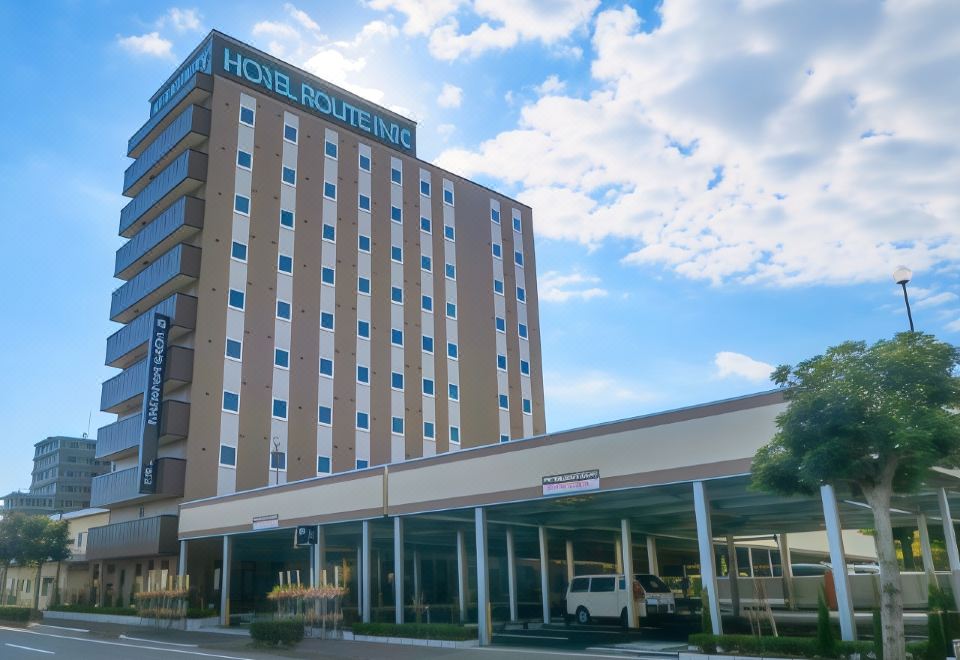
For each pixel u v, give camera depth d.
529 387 59.19
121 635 30.25
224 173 44.38
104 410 46.94
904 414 13.37
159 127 48.28
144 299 45.12
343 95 53.34
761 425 18.38
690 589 40.41
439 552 46.44
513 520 30.77
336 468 45.03
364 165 52.31
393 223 52.88
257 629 24.27
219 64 47.19
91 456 159.88
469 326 55.88
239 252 43.88
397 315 51.12
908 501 25.53
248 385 42.38
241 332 42.81
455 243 56.91
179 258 41.53
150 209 46.78
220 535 35.34
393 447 48.31
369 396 47.91
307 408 44.59
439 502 25.81
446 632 24.02
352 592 44.06
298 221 47.22
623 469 20.88
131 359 46.53
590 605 29.25
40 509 142.38
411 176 55.28
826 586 29.02
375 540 40.19
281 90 49.78
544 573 32.09
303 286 46.38
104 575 47.75
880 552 13.88
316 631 27.84
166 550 38.22
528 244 63.25
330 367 46.41
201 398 40.31
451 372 53.50
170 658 20.59
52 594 52.56
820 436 13.88
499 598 46.69
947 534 21.62
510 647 22.56
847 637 16.08
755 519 32.06
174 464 39.06
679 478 19.64
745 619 27.30
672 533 38.78
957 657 14.52
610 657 18.91
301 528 30.14
